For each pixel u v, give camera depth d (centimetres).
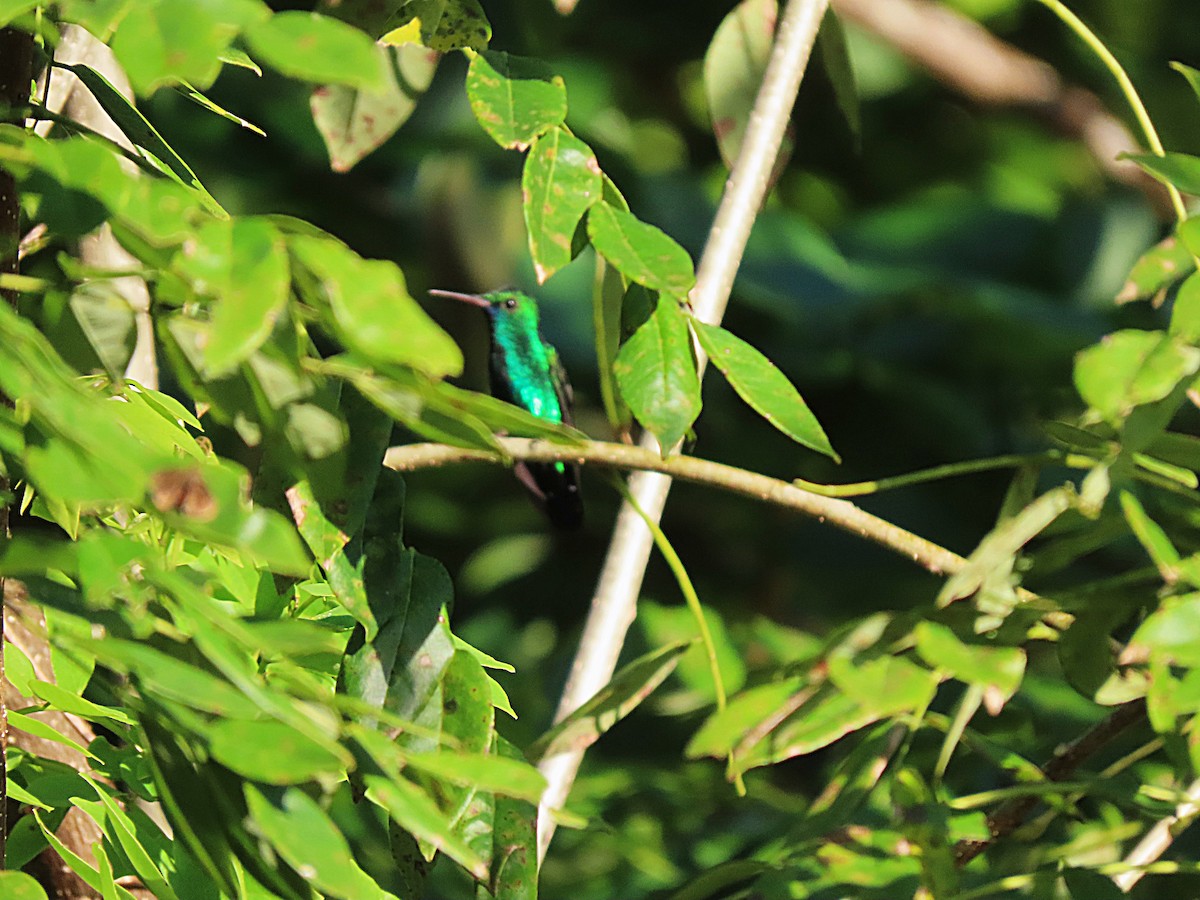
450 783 506
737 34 536
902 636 507
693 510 918
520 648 927
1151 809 512
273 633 490
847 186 1118
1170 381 502
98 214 493
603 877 655
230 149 973
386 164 986
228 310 486
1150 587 509
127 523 507
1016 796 519
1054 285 1030
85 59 524
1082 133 1038
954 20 1045
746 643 795
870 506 914
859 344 961
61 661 511
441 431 496
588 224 507
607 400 514
